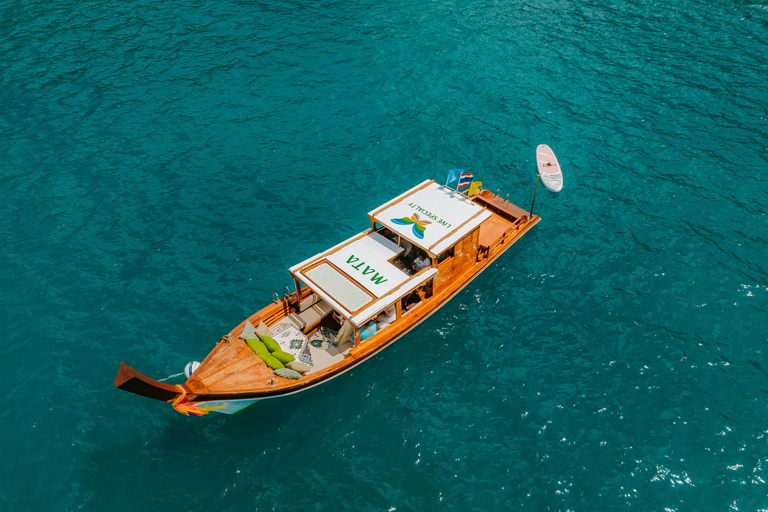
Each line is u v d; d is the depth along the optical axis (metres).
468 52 50.34
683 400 24.45
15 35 53.81
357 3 58.62
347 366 25.22
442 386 25.75
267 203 36.16
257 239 33.59
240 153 40.09
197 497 21.80
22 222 34.53
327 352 25.94
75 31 54.62
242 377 23.22
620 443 23.06
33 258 32.22
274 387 23.33
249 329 24.89
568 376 25.84
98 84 47.16
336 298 25.25
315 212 35.50
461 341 27.75
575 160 38.59
